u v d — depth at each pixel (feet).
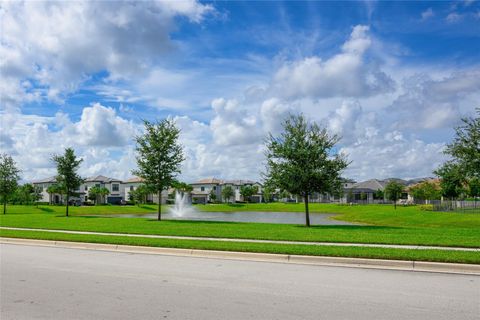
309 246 44.04
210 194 382.01
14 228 72.69
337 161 79.71
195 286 28.04
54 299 24.63
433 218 121.80
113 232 63.52
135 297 25.05
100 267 35.81
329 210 238.68
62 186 135.85
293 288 27.37
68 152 135.74
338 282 29.27
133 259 40.60
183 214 199.72
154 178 100.48
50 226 75.66
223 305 23.22
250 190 383.45
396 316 21.12
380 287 27.63
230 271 33.71
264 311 22.03
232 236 55.26
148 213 208.23
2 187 151.43
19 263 38.01
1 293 26.14
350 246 44.01
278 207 275.18
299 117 80.74
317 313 21.65
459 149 71.46
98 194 333.62
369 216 149.69
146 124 101.81
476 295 25.41
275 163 80.94
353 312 21.84
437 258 35.70
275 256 40.22
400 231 60.54
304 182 78.38
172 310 22.29
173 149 103.09
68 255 43.57
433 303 23.57
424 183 255.70
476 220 109.40
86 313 21.80
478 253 38.06
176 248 45.52
